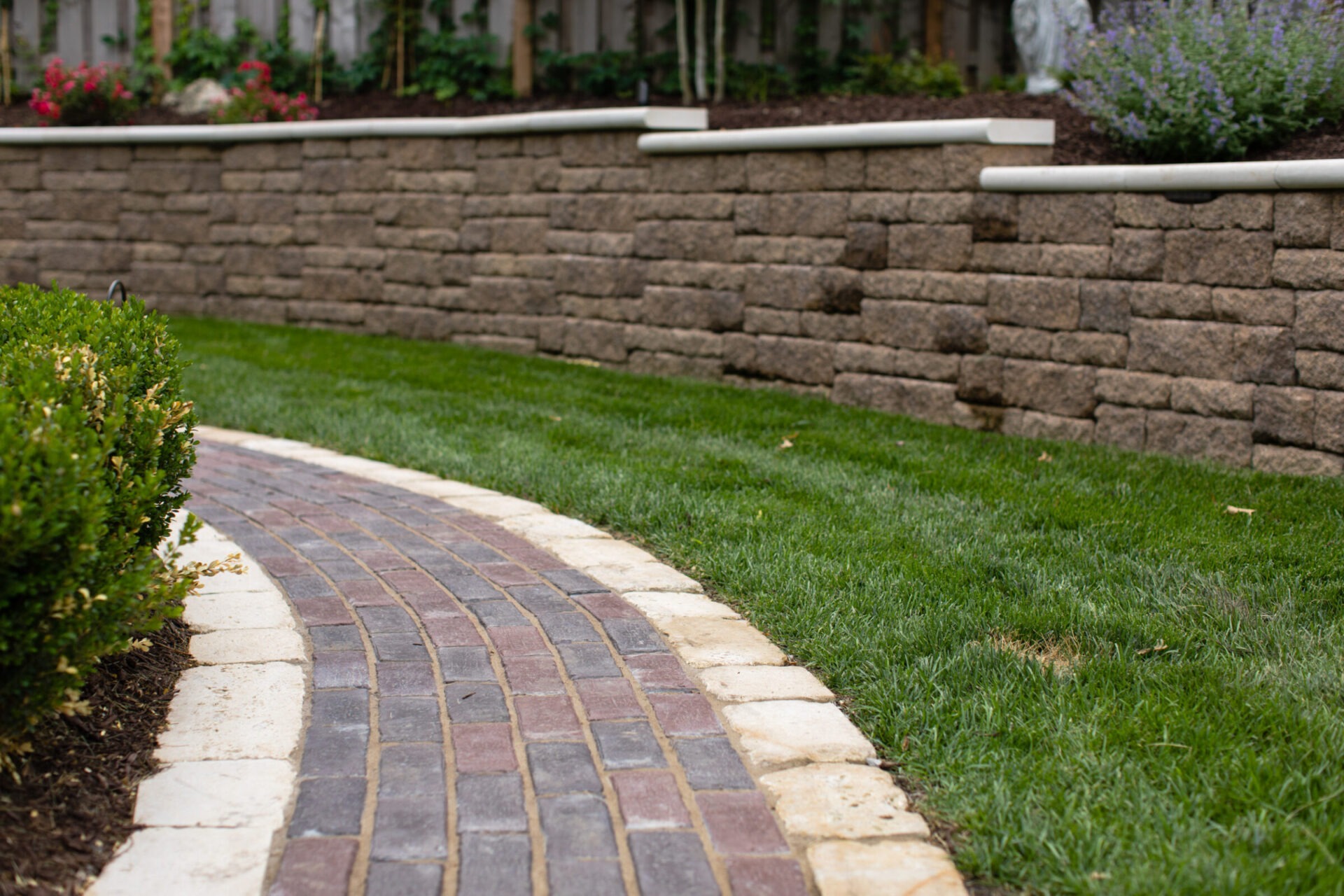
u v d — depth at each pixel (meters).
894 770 2.58
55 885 2.09
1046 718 2.73
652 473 4.95
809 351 6.98
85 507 2.20
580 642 3.23
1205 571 3.76
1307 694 2.85
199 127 9.66
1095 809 2.34
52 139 10.02
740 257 7.22
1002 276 6.11
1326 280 5.03
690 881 2.13
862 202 6.61
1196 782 2.44
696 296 7.48
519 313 8.50
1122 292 5.69
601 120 7.68
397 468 5.31
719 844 2.25
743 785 2.47
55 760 2.47
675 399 6.69
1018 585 3.65
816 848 2.25
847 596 3.53
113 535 2.56
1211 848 2.20
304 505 4.61
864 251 6.64
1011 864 2.21
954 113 7.58
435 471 5.22
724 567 3.80
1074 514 4.37
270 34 10.91
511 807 2.36
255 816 2.32
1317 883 2.09
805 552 3.92
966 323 6.27
